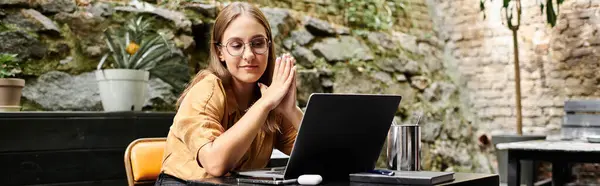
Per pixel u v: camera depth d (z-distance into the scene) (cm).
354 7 554
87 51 393
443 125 558
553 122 546
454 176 149
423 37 594
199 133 151
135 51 354
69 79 381
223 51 165
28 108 362
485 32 583
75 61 388
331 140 144
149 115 329
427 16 607
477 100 585
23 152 281
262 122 151
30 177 283
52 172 290
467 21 595
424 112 549
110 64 402
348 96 140
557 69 546
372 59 542
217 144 147
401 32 581
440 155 550
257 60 163
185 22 438
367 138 153
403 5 589
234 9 165
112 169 312
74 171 297
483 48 584
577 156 359
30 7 379
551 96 548
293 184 136
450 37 605
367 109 147
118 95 337
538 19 556
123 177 317
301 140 139
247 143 148
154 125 331
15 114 279
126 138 318
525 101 561
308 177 135
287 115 164
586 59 532
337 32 536
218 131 154
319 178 135
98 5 407
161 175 165
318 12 537
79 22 395
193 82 169
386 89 539
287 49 497
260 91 178
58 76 377
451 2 606
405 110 543
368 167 158
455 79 595
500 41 574
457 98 586
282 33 496
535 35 557
